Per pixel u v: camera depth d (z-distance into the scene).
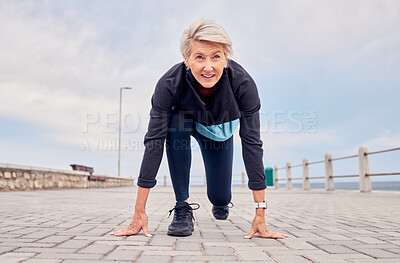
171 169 2.51
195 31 1.93
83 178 14.59
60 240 2.18
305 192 11.59
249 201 6.63
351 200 7.04
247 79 2.19
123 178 21.84
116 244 2.06
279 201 6.75
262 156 2.29
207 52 1.93
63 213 3.91
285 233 2.59
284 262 1.67
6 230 2.60
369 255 1.83
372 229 2.82
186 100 2.29
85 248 1.94
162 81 2.23
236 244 2.10
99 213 3.95
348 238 2.36
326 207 5.23
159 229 2.71
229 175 2.88
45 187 10.98
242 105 2.23
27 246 1.99
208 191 3.02
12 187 9.15
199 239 2.27
